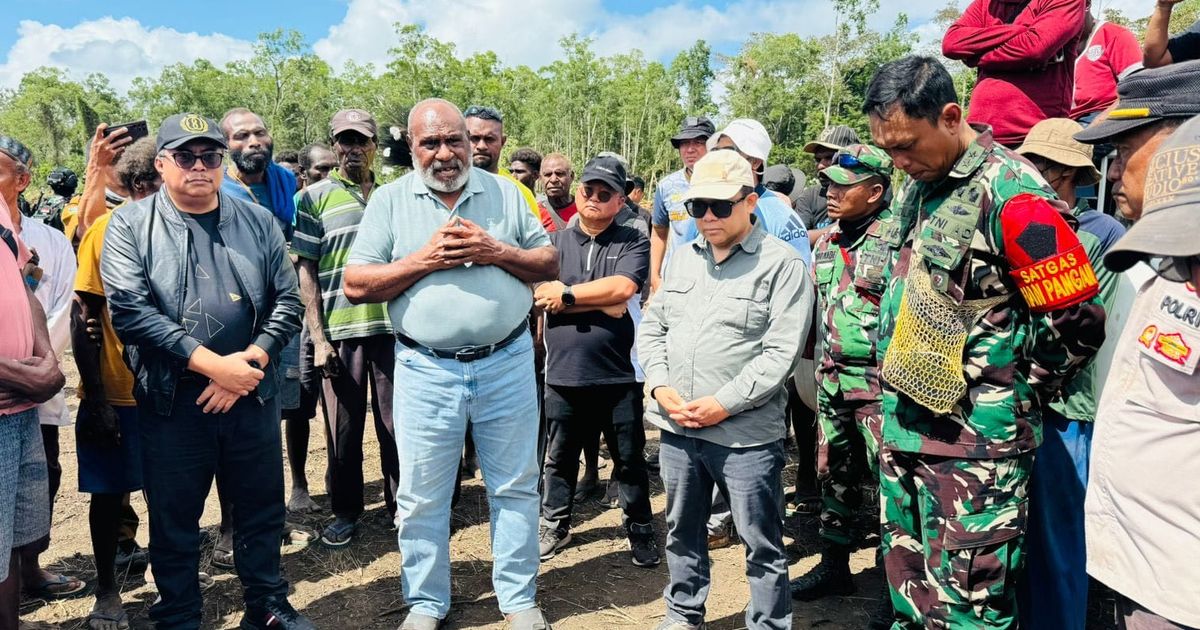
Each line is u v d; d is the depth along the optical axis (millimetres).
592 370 3736
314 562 3896
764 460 2764
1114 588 1744
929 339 2244
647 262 3904
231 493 3049
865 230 3340
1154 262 1661
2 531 2416
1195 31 3443
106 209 3826
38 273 3240
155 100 75000
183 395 2842
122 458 3199
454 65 71312
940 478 2322
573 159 79562
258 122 4113
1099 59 4133
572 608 3461
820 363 3480
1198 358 1525
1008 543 2273
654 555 3869
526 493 3209
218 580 3688
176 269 2852
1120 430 1734
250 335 3000
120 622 3238
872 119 2225
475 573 3803
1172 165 1483
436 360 3029
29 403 2492
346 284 3018
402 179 3178
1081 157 2854
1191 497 1569
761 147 3863
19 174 3256
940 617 2365
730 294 2803
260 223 3082
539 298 3691
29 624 3191
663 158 75438
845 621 3338
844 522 3496
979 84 3668
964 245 2184
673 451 2939
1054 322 2137
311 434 6164
